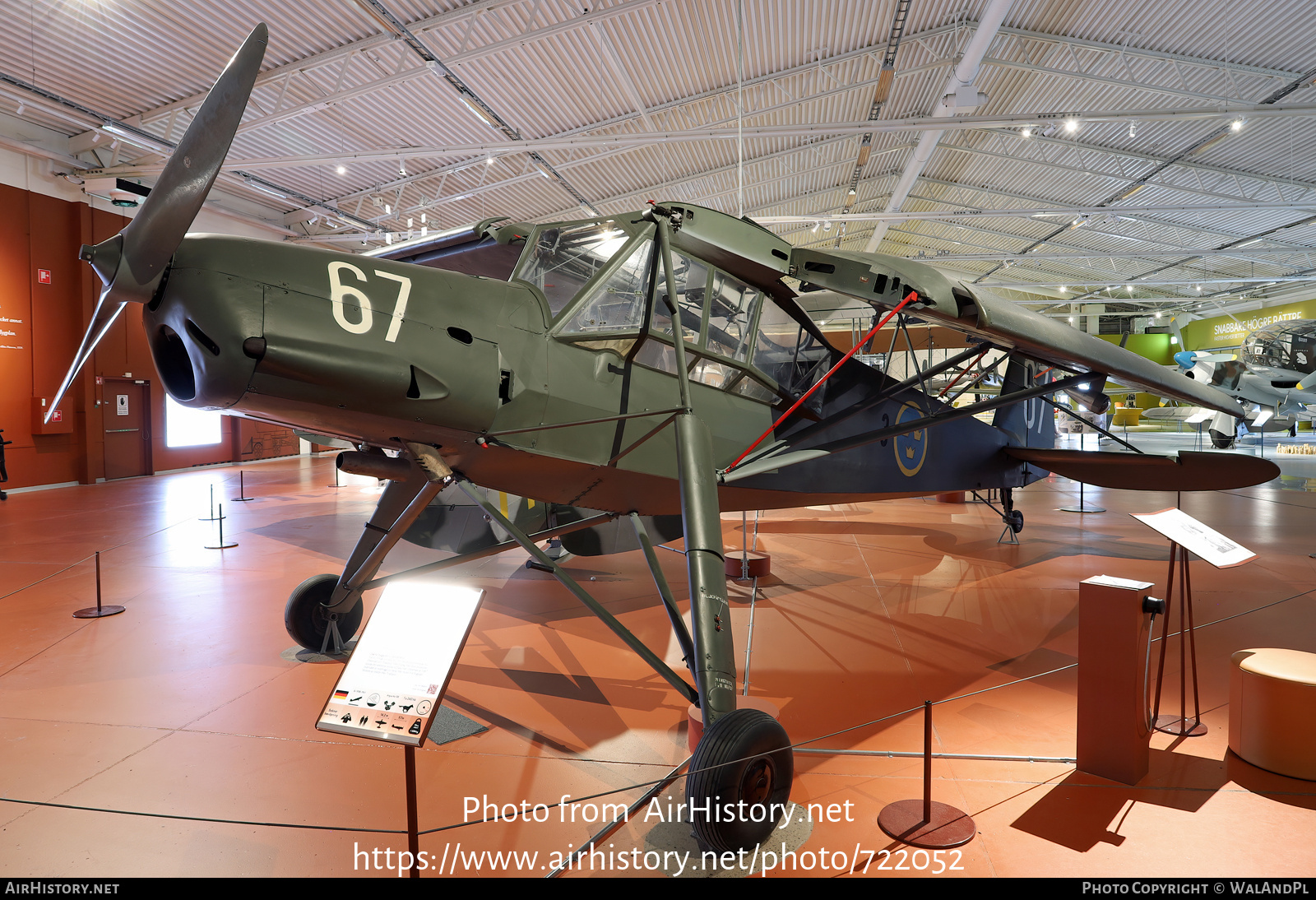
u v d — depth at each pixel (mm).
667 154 15828
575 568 6750
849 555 7293
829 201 22000
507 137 13469
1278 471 5395
